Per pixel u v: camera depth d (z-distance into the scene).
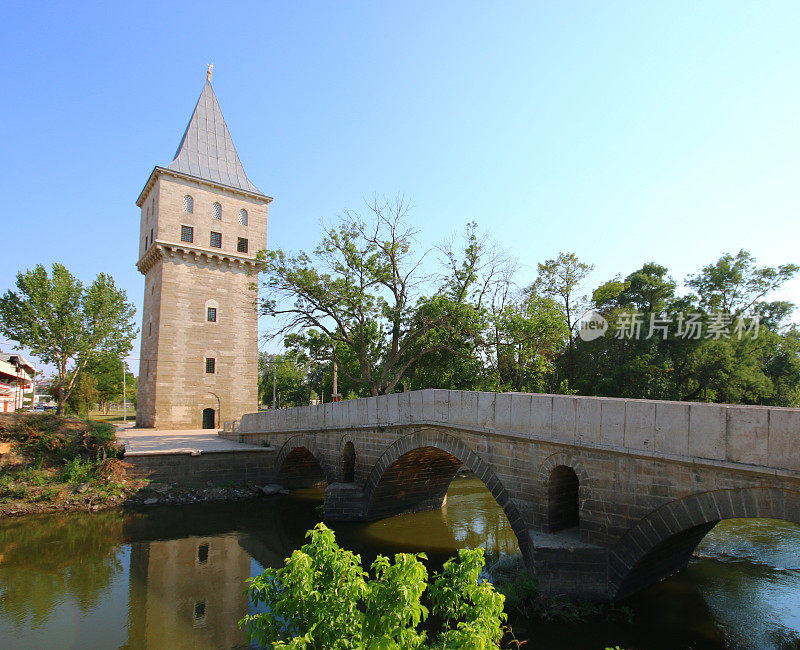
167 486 25.36
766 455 8.96
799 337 35.81
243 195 45.88
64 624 12.19
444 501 23.62
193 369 41.28
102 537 19.27
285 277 29.02
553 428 12.91
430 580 14.48
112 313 45.34
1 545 18.27
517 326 29.05
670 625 10.97
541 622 11.08
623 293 36.25
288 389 74.94
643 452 10.88
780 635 10.66
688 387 35.06
